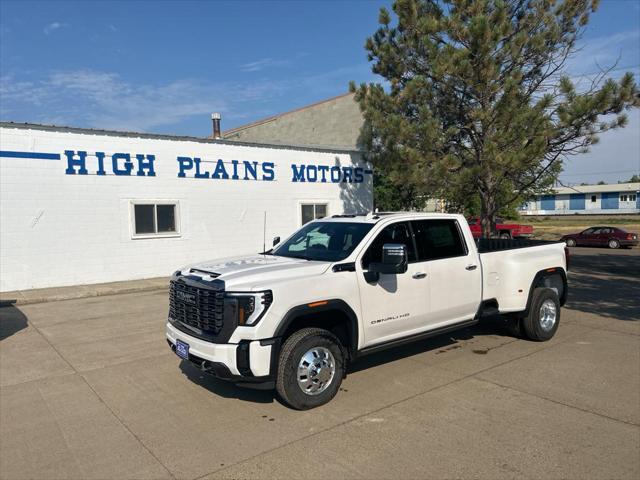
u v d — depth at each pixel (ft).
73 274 41.86
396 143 44.68
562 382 18.07
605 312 30.99
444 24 41.06
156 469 12.20
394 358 21.30
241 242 52.39
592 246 96.99
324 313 16.61
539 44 40.50
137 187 45.09
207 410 15.87
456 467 12.09
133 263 45.16
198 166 48.83
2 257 38.60
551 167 46.19
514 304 22.79
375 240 18.33
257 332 14.62
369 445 13.28
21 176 39.14
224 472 12.01
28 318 30.27
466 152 45.34
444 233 20.77
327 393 16.02
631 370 19.43
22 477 11.93
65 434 14.26
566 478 11.57
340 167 60.85
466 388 17.52
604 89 36.55
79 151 41.78
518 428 14.24
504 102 39.17
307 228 21.22
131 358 21.74
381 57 46.88
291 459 12.59
